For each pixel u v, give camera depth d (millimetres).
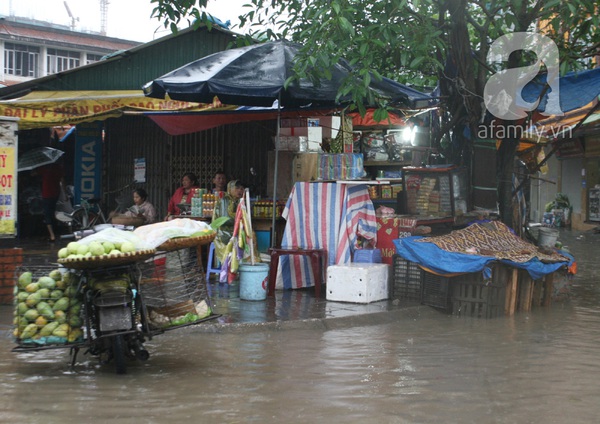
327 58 9531
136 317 6359
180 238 6605
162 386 5871
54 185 17438
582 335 8297
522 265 9438
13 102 14547
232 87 9859
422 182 11312
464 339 7977
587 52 11469
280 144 12336
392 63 12438
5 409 5211
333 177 10602
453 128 12516
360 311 9078
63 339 6215
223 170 15117
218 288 10680
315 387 5883
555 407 5434
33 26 38906
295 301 9734
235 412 5172
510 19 10602
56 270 6285
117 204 17125
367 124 14523
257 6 11930
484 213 11578
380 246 10648
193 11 11391
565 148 29016
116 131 17594
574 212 29016
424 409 5312
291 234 10594
